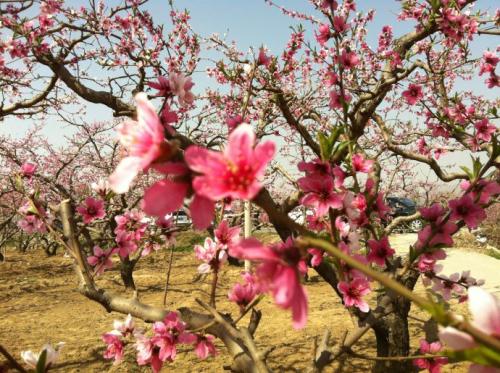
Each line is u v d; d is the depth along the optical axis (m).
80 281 2.34
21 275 9.84
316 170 1.37
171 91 1.75
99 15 5.13
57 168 12.37
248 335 1.53
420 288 6.38
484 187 1.60
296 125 2.54
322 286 7.93
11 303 7.09
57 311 6.54
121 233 2.78
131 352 4.43
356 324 1.83
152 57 5.21
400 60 3.68
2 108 4.67
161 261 11.40
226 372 4.07
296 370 4.02
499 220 13.38
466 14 3.39
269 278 0.56
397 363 3.37
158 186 0.64
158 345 1.84
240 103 6.25
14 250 14.50
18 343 4.93
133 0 4.98
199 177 0.60
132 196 9.48
